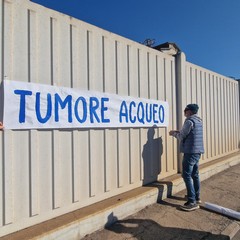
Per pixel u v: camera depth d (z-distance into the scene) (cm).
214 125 894
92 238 419
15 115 372
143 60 596
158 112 633
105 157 504
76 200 450
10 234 365
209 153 862
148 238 430
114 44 525
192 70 773
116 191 527
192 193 547
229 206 577
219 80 934
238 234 474
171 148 682
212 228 471
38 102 397
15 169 374
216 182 740
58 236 382
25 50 385
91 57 478
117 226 461
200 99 813
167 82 670
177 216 512
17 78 376
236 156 962
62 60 432
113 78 521
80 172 459
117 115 524
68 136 442
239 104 1091
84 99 461
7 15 366
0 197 359
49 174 414
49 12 414
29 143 390
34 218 394
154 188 573
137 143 580
